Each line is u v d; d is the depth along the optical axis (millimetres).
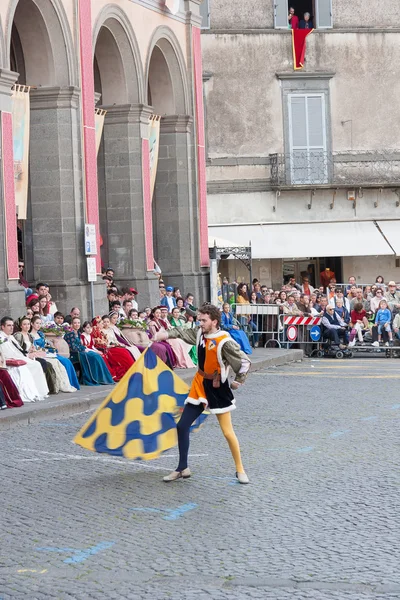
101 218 31703
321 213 44969
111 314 24172
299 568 8719
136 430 13008
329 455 14000
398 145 45656
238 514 10727
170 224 35188
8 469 13203
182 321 27594
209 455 14102
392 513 10641
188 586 8297
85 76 27500
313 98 45094
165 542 9648
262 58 44562
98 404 19344
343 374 25312
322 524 10250
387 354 31750
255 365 26594
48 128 26734
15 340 19391
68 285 26797
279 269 44656
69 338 21703
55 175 26750
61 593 8180
